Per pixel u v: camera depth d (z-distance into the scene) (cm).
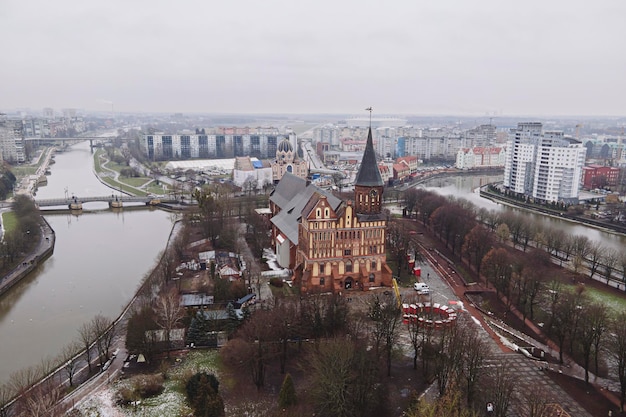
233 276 19238
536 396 10631
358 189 18962
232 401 11550
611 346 13088
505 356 13812
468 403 11156
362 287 19062
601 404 11544
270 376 12719
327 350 11438
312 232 18238
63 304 18338
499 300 18250
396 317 13862
